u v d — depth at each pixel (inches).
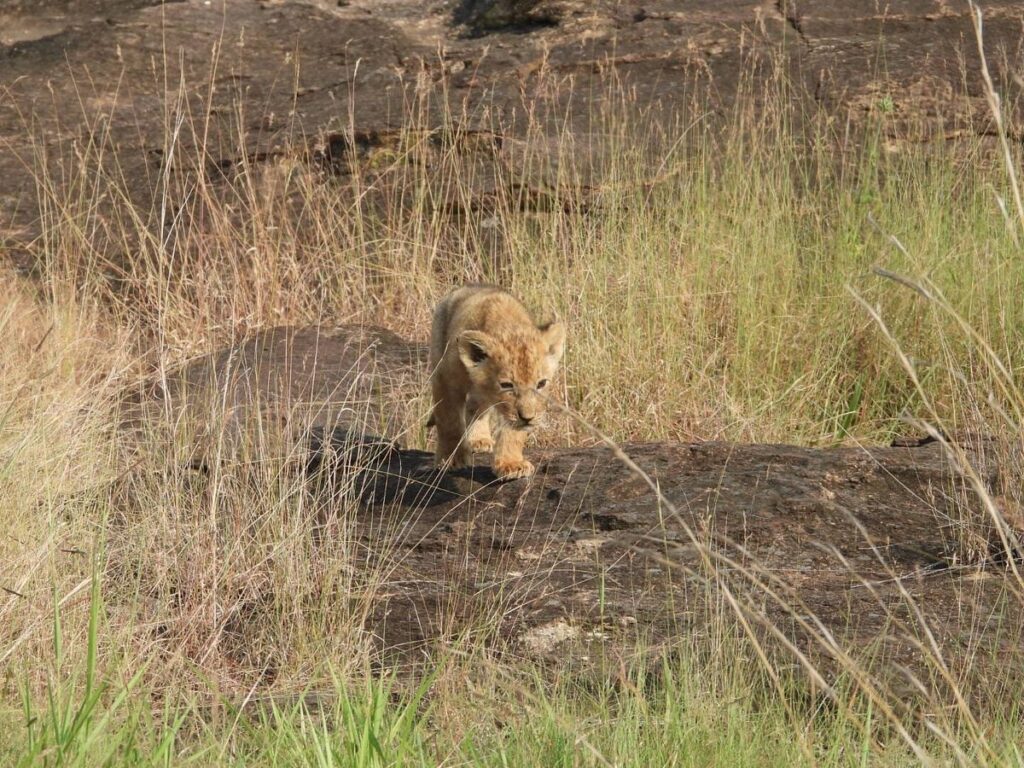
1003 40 774.5
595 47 823.1
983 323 474.6
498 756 230.5
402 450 423.5
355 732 224.4
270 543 327.0
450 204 663.8
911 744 195.9
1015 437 356.2
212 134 792.9
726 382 499.5
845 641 275.7
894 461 380.5
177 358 542.3
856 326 521.3
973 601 288.2
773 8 849.5
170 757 223.6
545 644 288.5
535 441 464.4
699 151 676.1
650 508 358.9
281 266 630.5
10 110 859.4
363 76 852.6
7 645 267.7
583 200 649.0
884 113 668.1
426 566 335.9
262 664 294.8
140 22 979.9
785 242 556.4
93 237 674.8
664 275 535.2
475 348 372.2
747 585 310.2
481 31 939.3
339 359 526.0
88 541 327.0
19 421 397.7
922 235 552.1
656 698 259.3
